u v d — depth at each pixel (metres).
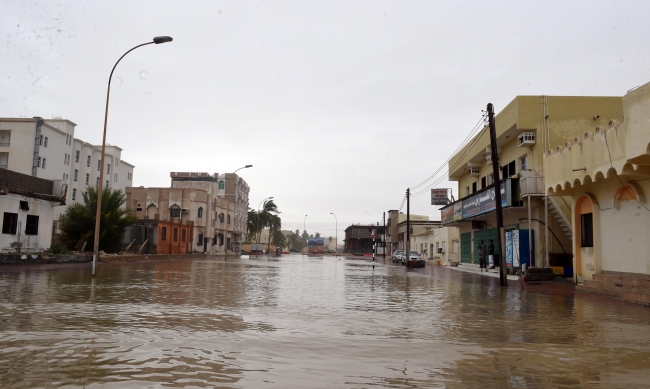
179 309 10.28
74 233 36.38
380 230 98.31
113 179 76.44
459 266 37.84
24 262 23.58
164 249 52.25
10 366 5.36
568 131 23.34
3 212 25.91
